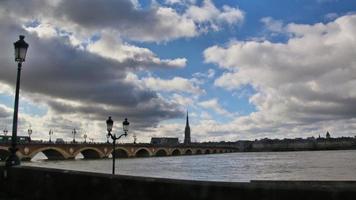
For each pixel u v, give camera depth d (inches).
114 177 492.1
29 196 673.0
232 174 4224.9
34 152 6186.0
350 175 3457.2
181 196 413.7
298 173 4001.0
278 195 353.4
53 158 7229.3
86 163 6382.9
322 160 7440.9
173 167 5733.3
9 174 745.6
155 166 6033.5
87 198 534.3
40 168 663.1
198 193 400.2
